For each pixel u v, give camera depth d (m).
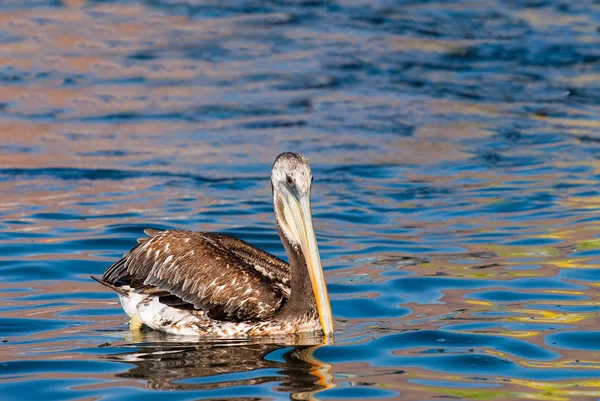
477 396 7.94
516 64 25.25
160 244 10.63
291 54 25.77
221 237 10.95
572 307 10.66
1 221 14.49
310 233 9.91
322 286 9.85
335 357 9.11
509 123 21.05
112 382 8.39
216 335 10.11
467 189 16.59
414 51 26.11
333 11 29.41
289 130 20.36
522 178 17.20
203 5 29.72
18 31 26.72
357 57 25.56
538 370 8.66
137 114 21.39
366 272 12.21
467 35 27.41
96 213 14.96
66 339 9.84
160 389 8.17
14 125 20.42
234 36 27.06
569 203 15.56
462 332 9.81
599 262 12.41
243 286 10.34
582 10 29.64
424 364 8.84
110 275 10.91
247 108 21.91
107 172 17.48
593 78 24.25
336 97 22.75
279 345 9.62
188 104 22.12
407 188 16.73
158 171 17.59
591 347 9.30
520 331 9.82
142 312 10.34
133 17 28.38
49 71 24.06
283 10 29.42
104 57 25.19
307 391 8.09
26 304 11.02
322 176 17.47
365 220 14.87
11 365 8.89
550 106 22.28
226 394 8.01
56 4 29.22
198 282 10.34
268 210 15.25
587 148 19.16
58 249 13.11
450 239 13.74
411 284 11.66
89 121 20.84
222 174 17.47
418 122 21.05
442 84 23.77
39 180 16.92
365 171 17.78
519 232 14.02
